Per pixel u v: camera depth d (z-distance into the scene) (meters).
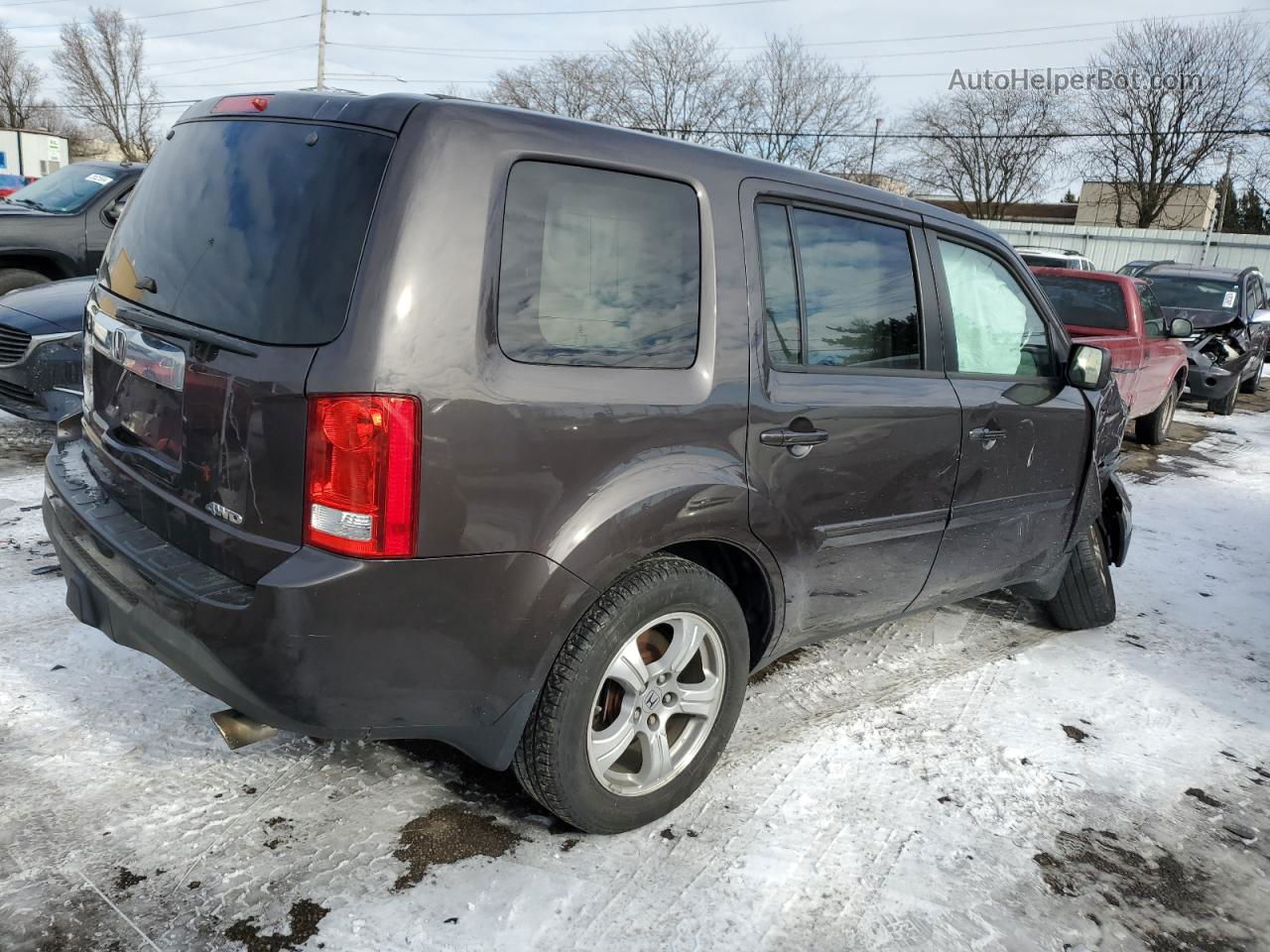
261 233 2.23
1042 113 46.53
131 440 2.55
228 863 2.36
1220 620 4.72
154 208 2.63
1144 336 8.59
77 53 62.91
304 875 2.35
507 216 2.17
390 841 2.50
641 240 2.43
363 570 2.02
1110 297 8.57
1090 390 3.94
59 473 2.85
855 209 3.03
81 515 2.56
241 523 2.15
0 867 2.28
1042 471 3.73
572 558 2.24
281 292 2.13
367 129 2.16
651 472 2.38
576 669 2.32
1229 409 12.63
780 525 2.72
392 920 2.22
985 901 2.47
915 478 3.15
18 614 3.55
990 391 3.44
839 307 2.94
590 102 44.78
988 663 3.95
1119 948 2.36
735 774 2.94
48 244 7.70
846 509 2.94
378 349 1.99
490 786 2.78
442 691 2.19
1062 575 4.13
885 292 3.11
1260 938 2.45
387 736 2.23
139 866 2.33
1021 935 2.37
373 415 1.98
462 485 2.08
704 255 2.55
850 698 3.52
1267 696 3.86
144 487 2.43
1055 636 4.33
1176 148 45.22
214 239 2.34
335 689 2.08
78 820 2.47
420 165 2.07
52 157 38.03
